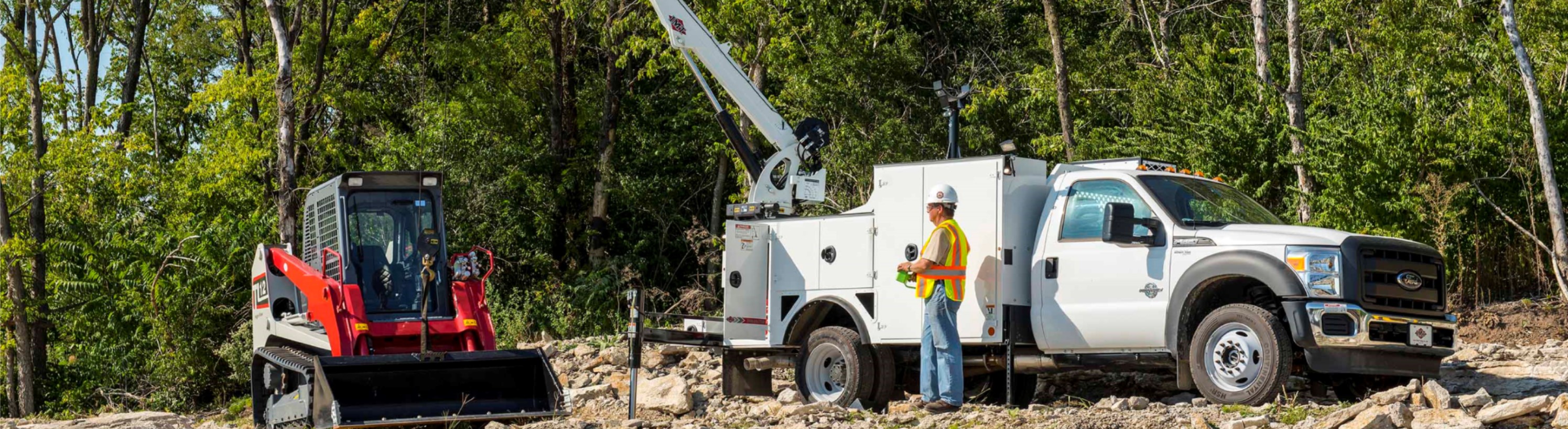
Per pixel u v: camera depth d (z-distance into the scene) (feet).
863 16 96.73
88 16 105.09
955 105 39.24
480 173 99.55
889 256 34.04
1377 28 61.62
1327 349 28.12
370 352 35.78
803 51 92.38
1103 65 96.73
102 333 80.59
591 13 98.22
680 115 109.19
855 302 34.58
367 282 37.40
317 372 31.94
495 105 103.30
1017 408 31.45
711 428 30.78
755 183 42.52
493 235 100.07
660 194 110.83
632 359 33.40
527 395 34.17
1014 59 105.19
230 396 74.43
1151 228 30.37
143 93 122.01
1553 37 56.13
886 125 88.63
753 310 36.50
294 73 93.09
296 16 84.99
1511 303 49.57
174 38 114.52
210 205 90.94
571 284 99.55
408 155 96.99
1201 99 67.36
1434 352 29.37
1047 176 34.22
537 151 105.81
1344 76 68.28
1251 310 28.78
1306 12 79.82
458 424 32.83
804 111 91.50
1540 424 24.90
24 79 91.35
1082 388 37.14
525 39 103.14
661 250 109.70
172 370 72.69
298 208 85.40
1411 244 30.12
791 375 41.91
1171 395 34.71
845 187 88.89
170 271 80.33
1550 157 48.39
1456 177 51.11
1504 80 54.03
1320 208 52.95
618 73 110.52
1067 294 31.63
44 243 84.94
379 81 109.09
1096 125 92.99
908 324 33.37
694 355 44.57
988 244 32.19
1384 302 29.04
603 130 107.55
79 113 99.66
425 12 102.94
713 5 88.43
